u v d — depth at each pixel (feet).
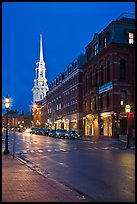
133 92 171.12
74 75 246.27
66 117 271.49
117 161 63.31
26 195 28.84
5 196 28.14
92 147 111.55
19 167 51.34
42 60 585.63
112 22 175.01
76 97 239.09
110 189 34.86
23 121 535.60
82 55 239.09
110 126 170.40
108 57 176.35
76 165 57.88
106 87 176.76
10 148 106.63
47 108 377.50
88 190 34.37
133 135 164.96
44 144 131.54
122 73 171.94
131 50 173.17
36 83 578.25
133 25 176.55
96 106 193.77
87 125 214.07
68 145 124.06
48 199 27.58
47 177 42.42
